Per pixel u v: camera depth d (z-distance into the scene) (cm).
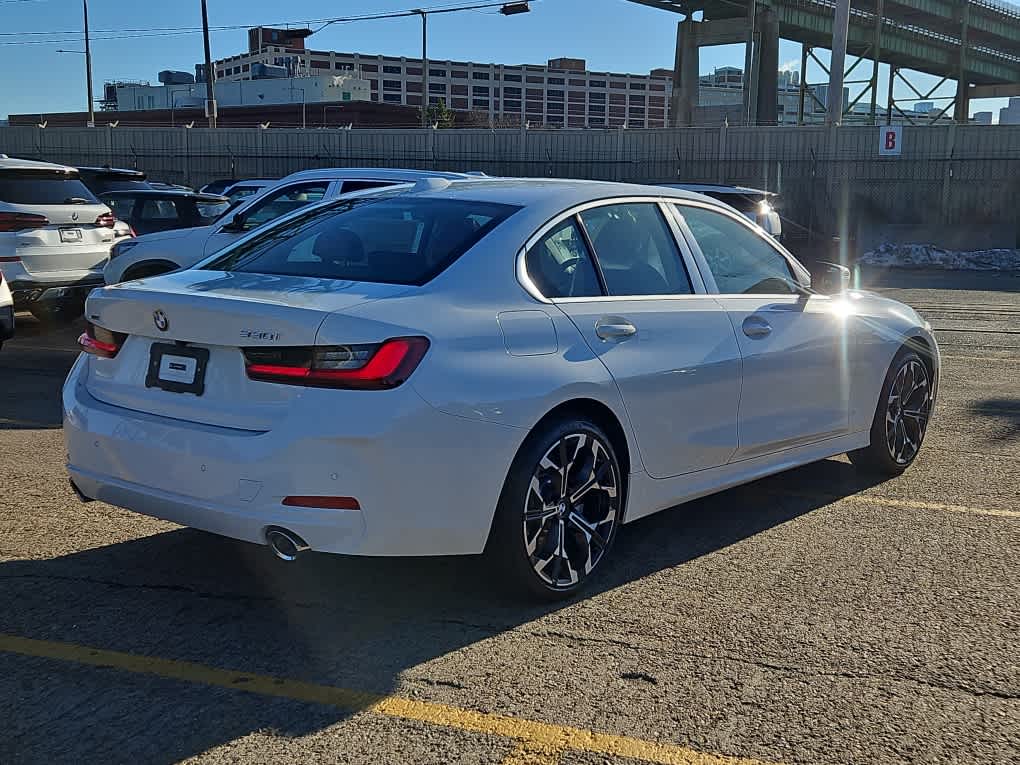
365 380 329
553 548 384
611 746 289
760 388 472
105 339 391
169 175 3575
